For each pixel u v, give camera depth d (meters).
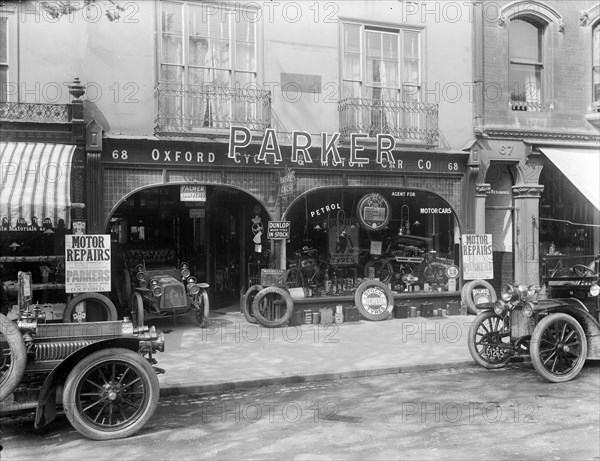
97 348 5.77
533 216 14.05
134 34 11.16
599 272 9.91
